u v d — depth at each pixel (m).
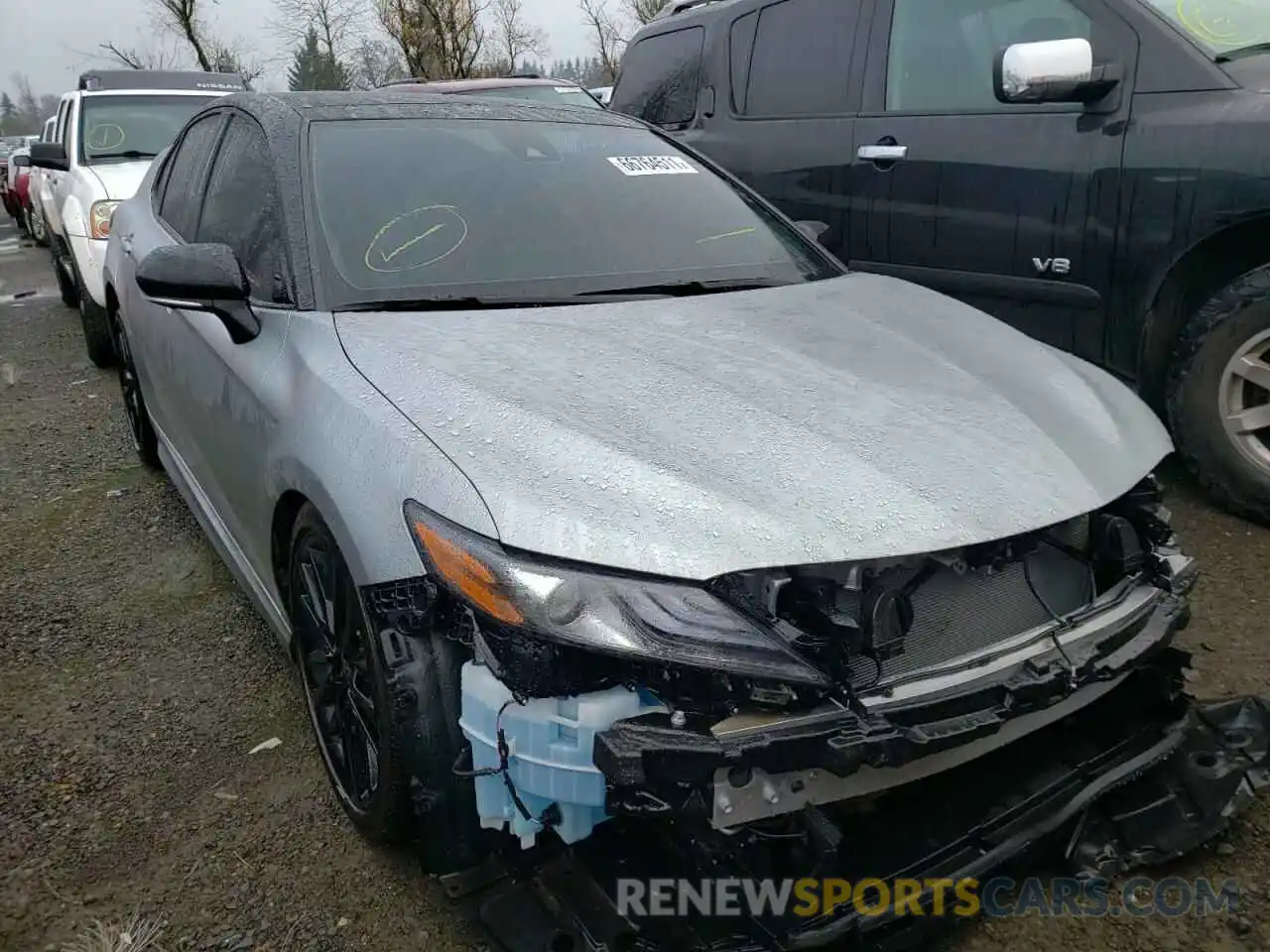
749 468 1.93
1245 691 2.88
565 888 1.90
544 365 2.25
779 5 5.37
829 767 1.74
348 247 2.70
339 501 2.08
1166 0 3.90
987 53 4.37
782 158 5.25
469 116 3.30
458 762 1.95
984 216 4.34
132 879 2.37
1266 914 2.17
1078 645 2.04
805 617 1.81
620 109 6.57
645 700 1.78
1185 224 3.70
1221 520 3.88
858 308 2.83
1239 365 3.68
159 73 9.30
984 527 1.90
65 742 2.88
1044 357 2.63
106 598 3.72
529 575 1.77
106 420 5.88
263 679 3.17
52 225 8.77
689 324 2.56
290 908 2.26
